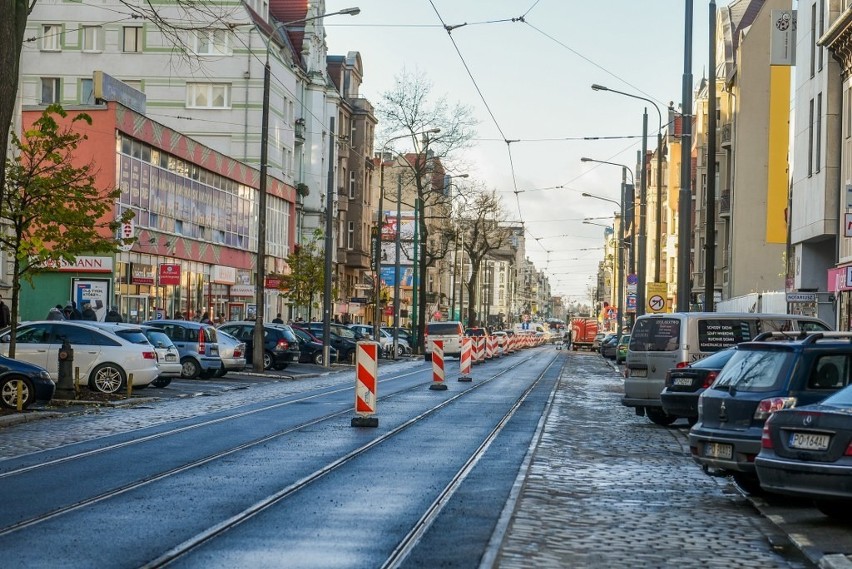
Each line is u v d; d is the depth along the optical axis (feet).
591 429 74.38
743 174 214.07
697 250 268.41
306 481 46.39
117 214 156.76
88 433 66.28
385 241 252.83
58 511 37.96
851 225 103.81
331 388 116.88
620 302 257.75
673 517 39.70
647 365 78.28
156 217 172.55
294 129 259.60
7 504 39.55
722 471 45.60
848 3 136.15
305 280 211.00
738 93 214.48
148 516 37.27
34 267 91.86
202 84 227.61
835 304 141.49
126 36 225.15
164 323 126.11
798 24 158.71
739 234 214.28
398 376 147.95
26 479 46.37
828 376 43.80
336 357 185.06
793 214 160.66
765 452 38.65
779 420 38.34
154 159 171.83
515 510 39.70
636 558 32.12
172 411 83.71
